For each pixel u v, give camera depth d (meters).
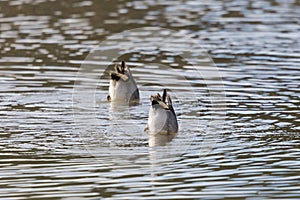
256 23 25.66
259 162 12.79
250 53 21.64
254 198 11.17
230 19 26.25
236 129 14.80
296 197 11.20
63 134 14.51
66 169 12.47
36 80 18.72
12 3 28.11
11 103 16.69
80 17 26.27
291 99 16.97
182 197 11.23
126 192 11.44
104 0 28.94
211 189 11.55
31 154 13.23
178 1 29.30
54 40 23.05
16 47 22.20
